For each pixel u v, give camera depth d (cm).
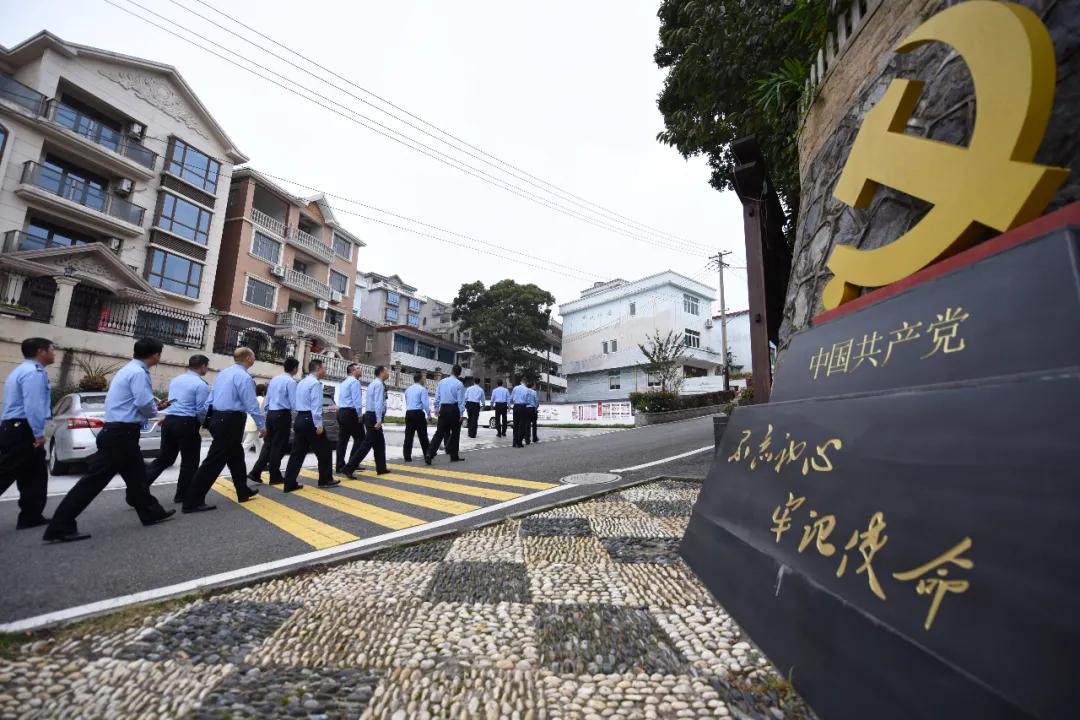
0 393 1141
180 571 276
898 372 180
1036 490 101
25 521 379
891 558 127
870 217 274
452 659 171
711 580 219
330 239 2606
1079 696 78
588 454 811
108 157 1554
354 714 142
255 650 179
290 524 381
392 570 262
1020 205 162
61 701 149
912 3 268
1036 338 129
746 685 149
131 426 369
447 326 4031
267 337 2056
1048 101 165
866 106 309
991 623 97
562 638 184
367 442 631
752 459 233
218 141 1933
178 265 1758
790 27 475
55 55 1477
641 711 140
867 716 112
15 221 1365
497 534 328
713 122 700
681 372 3022
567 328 3862
